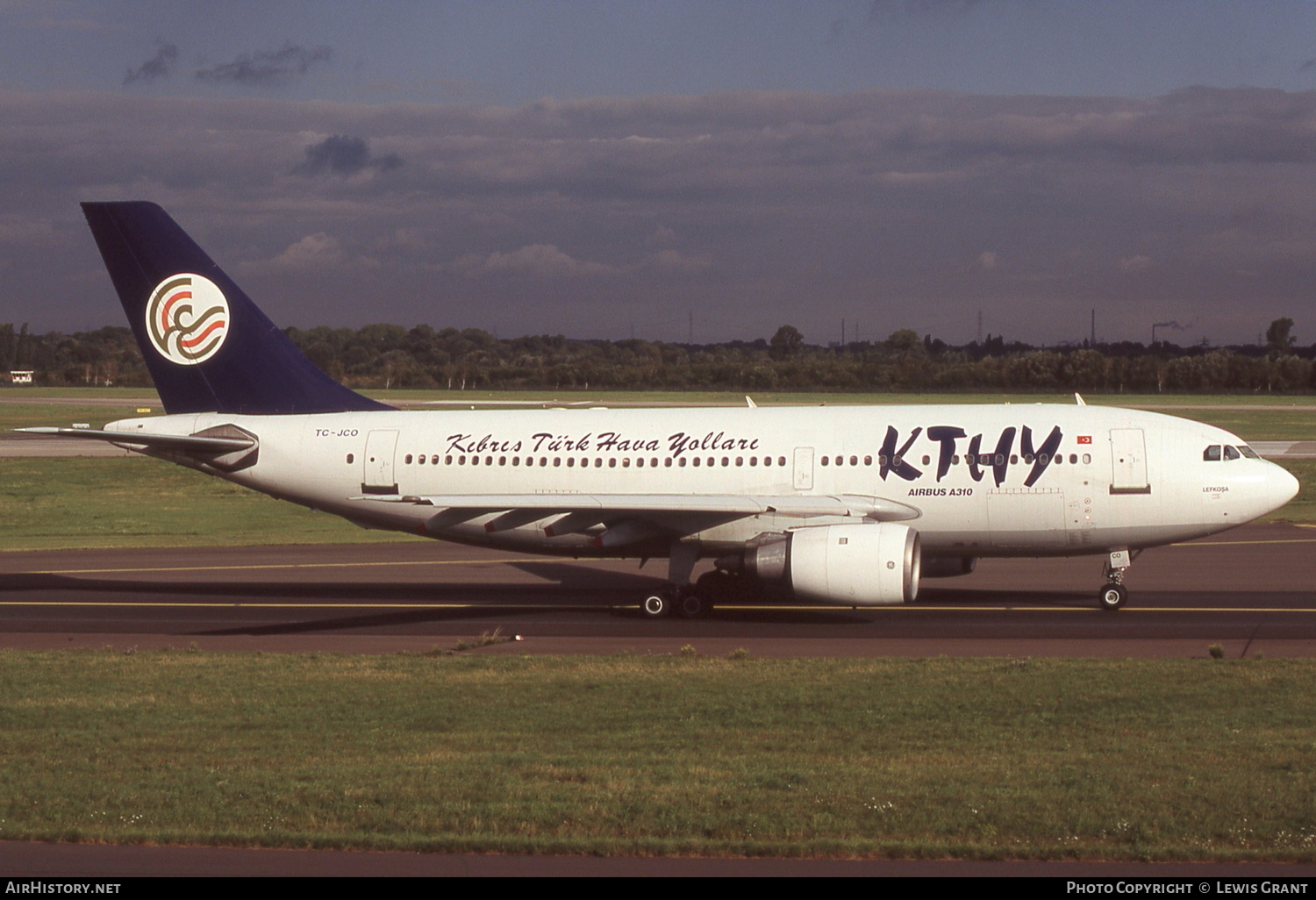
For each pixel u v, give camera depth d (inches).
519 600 5516.7
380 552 7352.4
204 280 5748.0
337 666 3848.4
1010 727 2913.4
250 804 2263.8
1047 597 5359.3
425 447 5506.9
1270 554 6628.9
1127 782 2378.2
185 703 3284.9
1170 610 4948.3
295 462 5605.3
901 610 5088.6
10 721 3063.5
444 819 2156.7
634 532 5157.5
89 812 2202.3
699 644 4360.2
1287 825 2100.1
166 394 5812.0
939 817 2151.8
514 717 3088.1
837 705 3189.0
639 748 2738.7
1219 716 3006.9
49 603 5472.4
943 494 5024.6
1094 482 4943.4
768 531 5019.7
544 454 5374.0
